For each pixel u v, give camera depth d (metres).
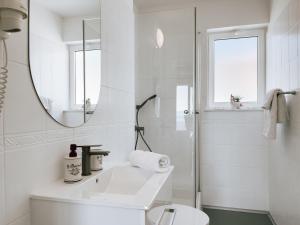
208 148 2.59
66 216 0.81
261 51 2.55
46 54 0.94
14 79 0.77
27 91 0.83
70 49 1.10
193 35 2.28
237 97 2.58
